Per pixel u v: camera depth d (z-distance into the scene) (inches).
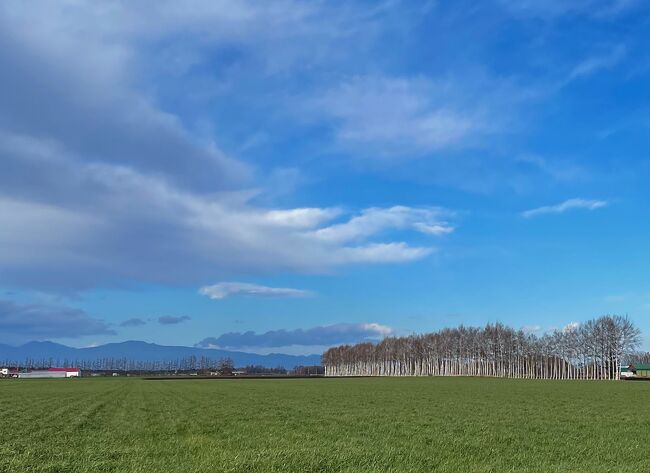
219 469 685.9
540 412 1734.7
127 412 1694.1
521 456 837.8
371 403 2145.7
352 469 696.4
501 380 5743.1
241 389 3501.5
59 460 786.8
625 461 807.7
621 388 3681.1
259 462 725.9
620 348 6692.9
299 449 868.6
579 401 2310.5
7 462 764.0
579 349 7140.8
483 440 1023.6
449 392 3083.2
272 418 1486.2
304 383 4744.1
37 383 5007.4
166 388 3708.2
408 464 749.3
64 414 1620.3
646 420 1478.8
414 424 1341.0
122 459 778.2
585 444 984.3
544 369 7775.6
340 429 1217.4
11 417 1519.4
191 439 1005.2
